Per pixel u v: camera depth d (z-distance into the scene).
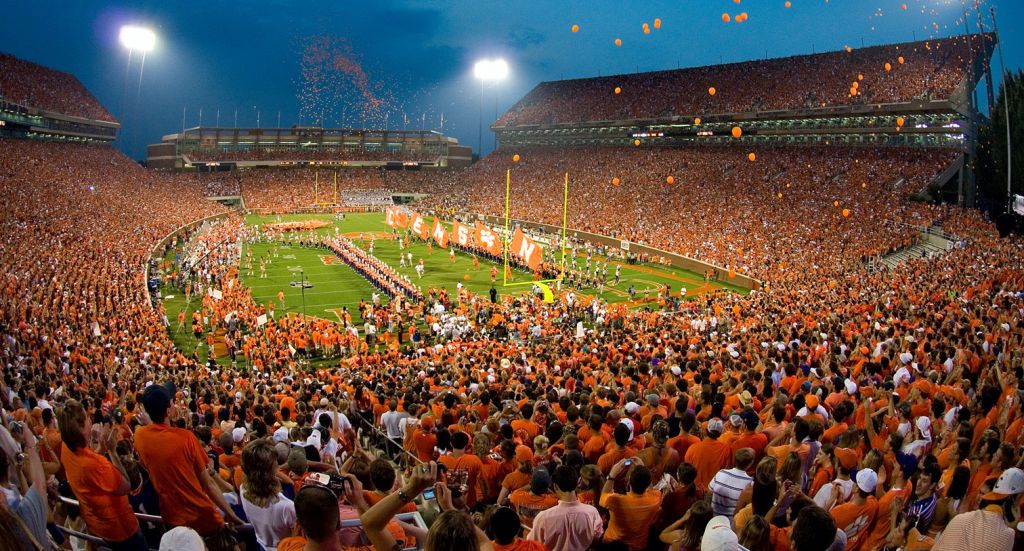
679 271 56.94
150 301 40.69
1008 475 6.37
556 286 50.94
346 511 5.85
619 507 6.88
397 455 12.56
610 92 100.06
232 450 9.56
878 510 6.80
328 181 111.25
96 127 99.56
